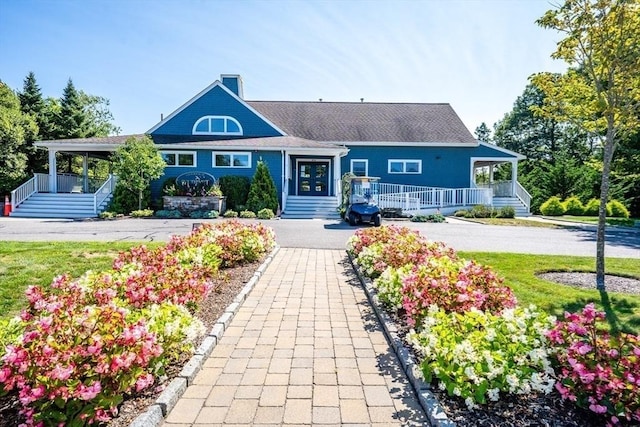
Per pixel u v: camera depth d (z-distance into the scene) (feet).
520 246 31.55
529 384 8.34
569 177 81.71
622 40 17.01
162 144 57.41
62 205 54.65
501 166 115.14
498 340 9.03
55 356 7.14
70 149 59.16
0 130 69.21
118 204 53.21
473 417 7.89
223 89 64.03
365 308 15.61
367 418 8.29
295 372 10.30
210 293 16.24
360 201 45.68
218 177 59.98
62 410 7.10
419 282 12.41
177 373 9.72
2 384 7.22
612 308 15.02
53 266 20.27
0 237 32.35
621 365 7.77
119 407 8.14
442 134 70.33
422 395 8.75
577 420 7.80
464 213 60.59
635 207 71.36
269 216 51.72
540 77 20.40
